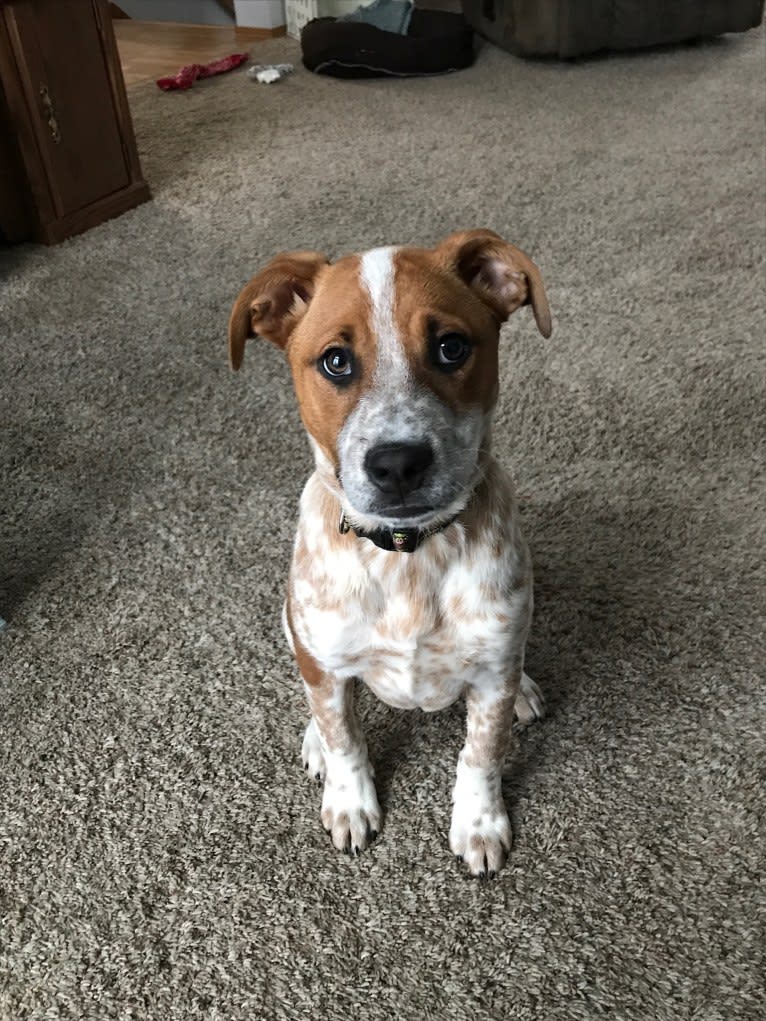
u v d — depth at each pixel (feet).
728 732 2.69
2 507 3.54
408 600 2.18
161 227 5.46
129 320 4.60
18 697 2.86
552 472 3.62
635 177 5.80
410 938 2.26
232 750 2.71
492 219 5.36
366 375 1.98
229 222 5.49
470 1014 2.11
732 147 6.13
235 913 2.32
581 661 2.92
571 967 2.18
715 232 5.13
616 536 3.34
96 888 2.38
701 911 2.27
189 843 2.48
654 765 2.62
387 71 7.61
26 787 2.62
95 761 2.68
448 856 2.43
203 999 2.16
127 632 3.06
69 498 3.58
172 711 2.81
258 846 2.47
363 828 2.45
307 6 8.58
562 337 4.35
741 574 3.16
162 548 3.36
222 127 6.83
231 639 3.03
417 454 1.89
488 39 8.34
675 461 3.64
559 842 2.45
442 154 6.26
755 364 4.11
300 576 2.28
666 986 2.14
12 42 4.79
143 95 7.48
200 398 4.08
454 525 2.16
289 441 3.82
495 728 2.36
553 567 3.23
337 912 2.32
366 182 5.89
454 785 2.60
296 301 2.29
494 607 2.20
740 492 3.48
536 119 6.75
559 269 4.86
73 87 5.17
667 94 7.07
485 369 2.10
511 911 2.30
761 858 2.38
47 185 5.20
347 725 2.42
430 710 2.49
